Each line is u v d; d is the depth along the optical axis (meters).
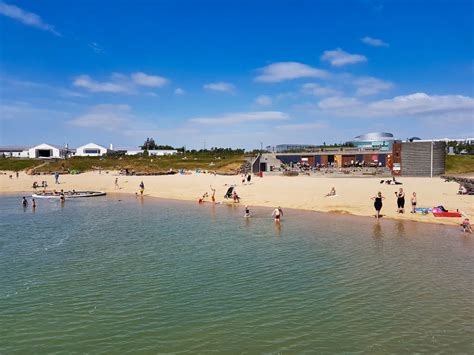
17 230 33.69
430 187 56.16
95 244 27.75
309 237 29.06
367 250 24.92
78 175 110.75
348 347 13.00
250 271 21.05
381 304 16.38
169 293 17.97
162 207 48.88
